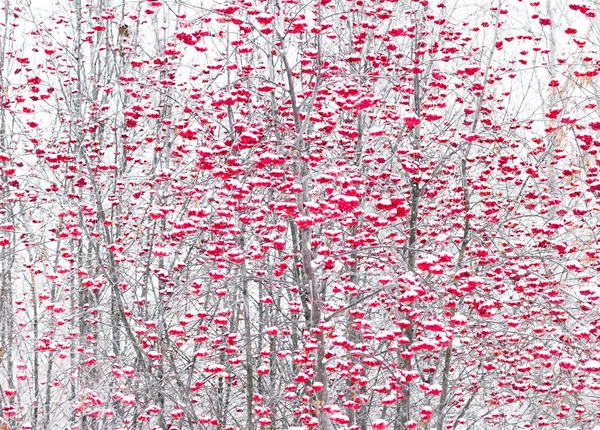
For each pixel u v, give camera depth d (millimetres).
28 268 10234
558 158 9211
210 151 6949
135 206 10789
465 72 8227
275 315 11102
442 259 6570
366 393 9977
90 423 11344
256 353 10453
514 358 9648
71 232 8609
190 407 9016
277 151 7332
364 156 8656
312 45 9898
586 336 7488
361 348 7574
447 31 9539
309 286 7379
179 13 9594
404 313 8031
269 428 10453
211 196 8141
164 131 10461
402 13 9961
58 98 10031
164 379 9422
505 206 10758
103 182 10539
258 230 9102
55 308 8461
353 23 9328
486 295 8680
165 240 9516
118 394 8023
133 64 8688
